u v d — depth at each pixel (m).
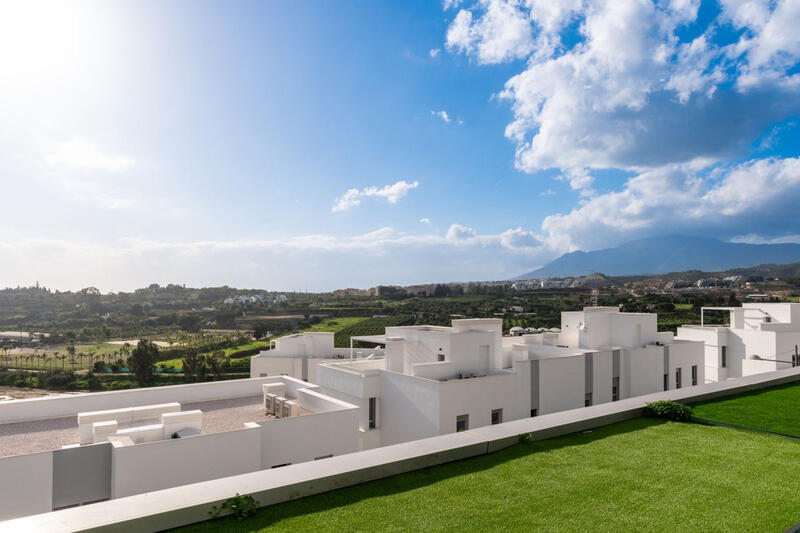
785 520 6.38
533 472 7.99
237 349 76.62
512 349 26.72
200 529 5.93
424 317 87.25
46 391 58.97
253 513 6.36
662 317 69.69
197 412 12.94
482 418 20.61
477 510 6.58
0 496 10.20
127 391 16.78
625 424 11.13
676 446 9.45
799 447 9.45
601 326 28.67
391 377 22.06
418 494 7.07
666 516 6.48
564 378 23.70
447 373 21.88
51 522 5.55
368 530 5.98
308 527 6.03
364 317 95.25
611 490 7.30
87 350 78.38
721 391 14.19
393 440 21.86
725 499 7.02
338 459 7.91
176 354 75.69
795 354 30.91
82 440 13.00
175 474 11.65
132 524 5.64
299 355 34.25
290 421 13.77
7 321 100.12
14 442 12.97
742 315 34.41
